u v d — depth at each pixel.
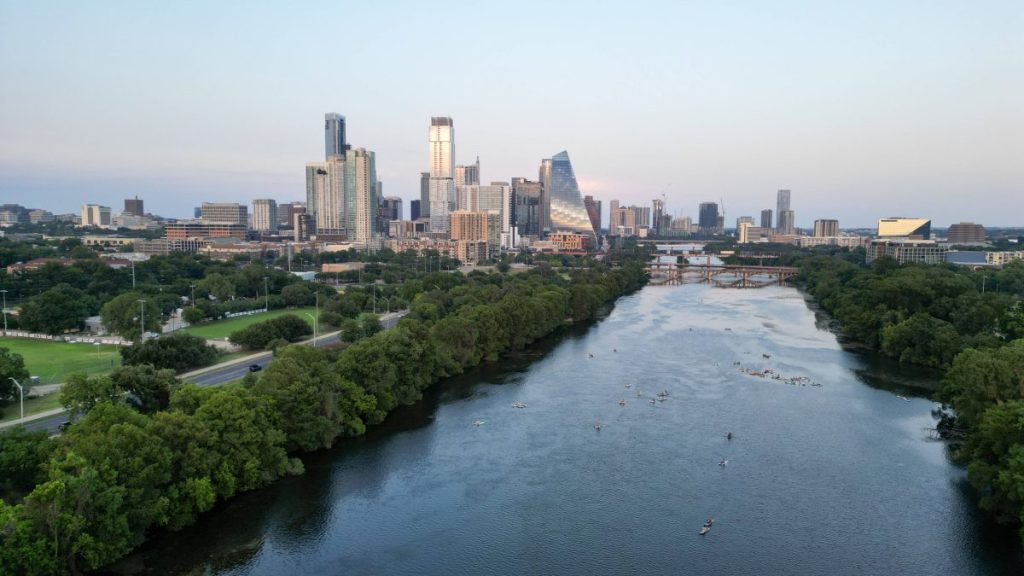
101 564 129.12
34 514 120.44
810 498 172.50
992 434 154.25
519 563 143.25
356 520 159.75
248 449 170.00
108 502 128.88
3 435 141.75
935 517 161.75
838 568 141.50
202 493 151.12
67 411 182.88
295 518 159.50
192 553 142.88
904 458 197.12
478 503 169.62
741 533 155.75
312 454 197.88
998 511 157.12
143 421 153.38
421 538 152.62
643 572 140.38
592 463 194.88
